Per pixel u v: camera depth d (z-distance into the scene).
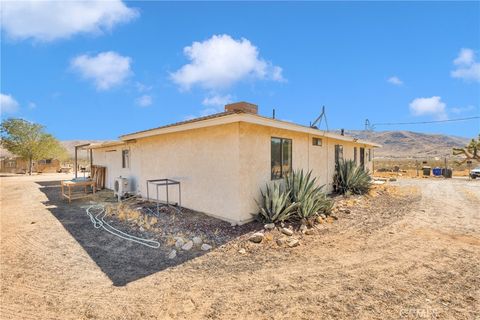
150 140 10.41
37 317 3.23
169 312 3.29
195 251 5.38
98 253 5.31
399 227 7.10
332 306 3.37
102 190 14.44
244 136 7.00
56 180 21.19
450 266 4.59
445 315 3.16
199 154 8.10
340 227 7.07
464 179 22.88
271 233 6.30
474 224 7.43
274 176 8.15
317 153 10.86
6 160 34.84
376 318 3.11
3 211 9.31
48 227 7.16
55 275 4.35
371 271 4.41
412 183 18.86
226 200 7.21
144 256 5.14
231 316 3.20
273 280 4.12
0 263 4.85
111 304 3.48
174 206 8.98
